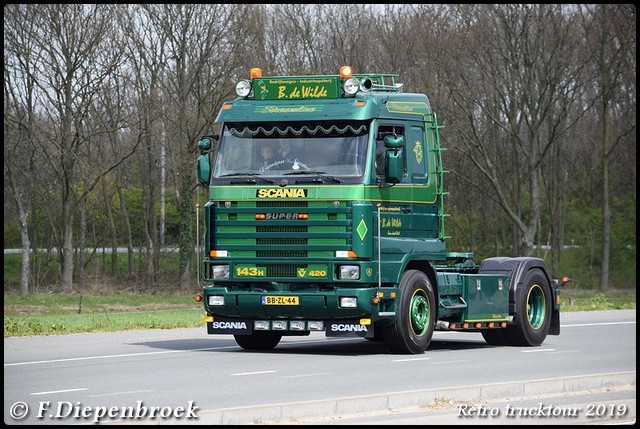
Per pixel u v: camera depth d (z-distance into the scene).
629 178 165.50
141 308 102.44
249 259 43.50
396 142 42.66
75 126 125.62
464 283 47.81
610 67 134.38
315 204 42.59
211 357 43.00
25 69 121.62
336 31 130.88
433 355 44.62
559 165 153.25
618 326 63.94
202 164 44.53
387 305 43.78
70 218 129.88
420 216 45.34
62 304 108.31
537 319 51.00
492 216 157.12
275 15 131.88
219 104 131.00
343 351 46.59
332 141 43.00
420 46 127.62
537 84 130.62
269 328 44.03
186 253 137.25
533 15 126.38
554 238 153.38
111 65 124.44
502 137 149.38
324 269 42.56
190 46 130.12
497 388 31.09
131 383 34.03
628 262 164.38
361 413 27.80
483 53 127.25
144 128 130.38
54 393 31.50
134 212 158.00
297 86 43.91
